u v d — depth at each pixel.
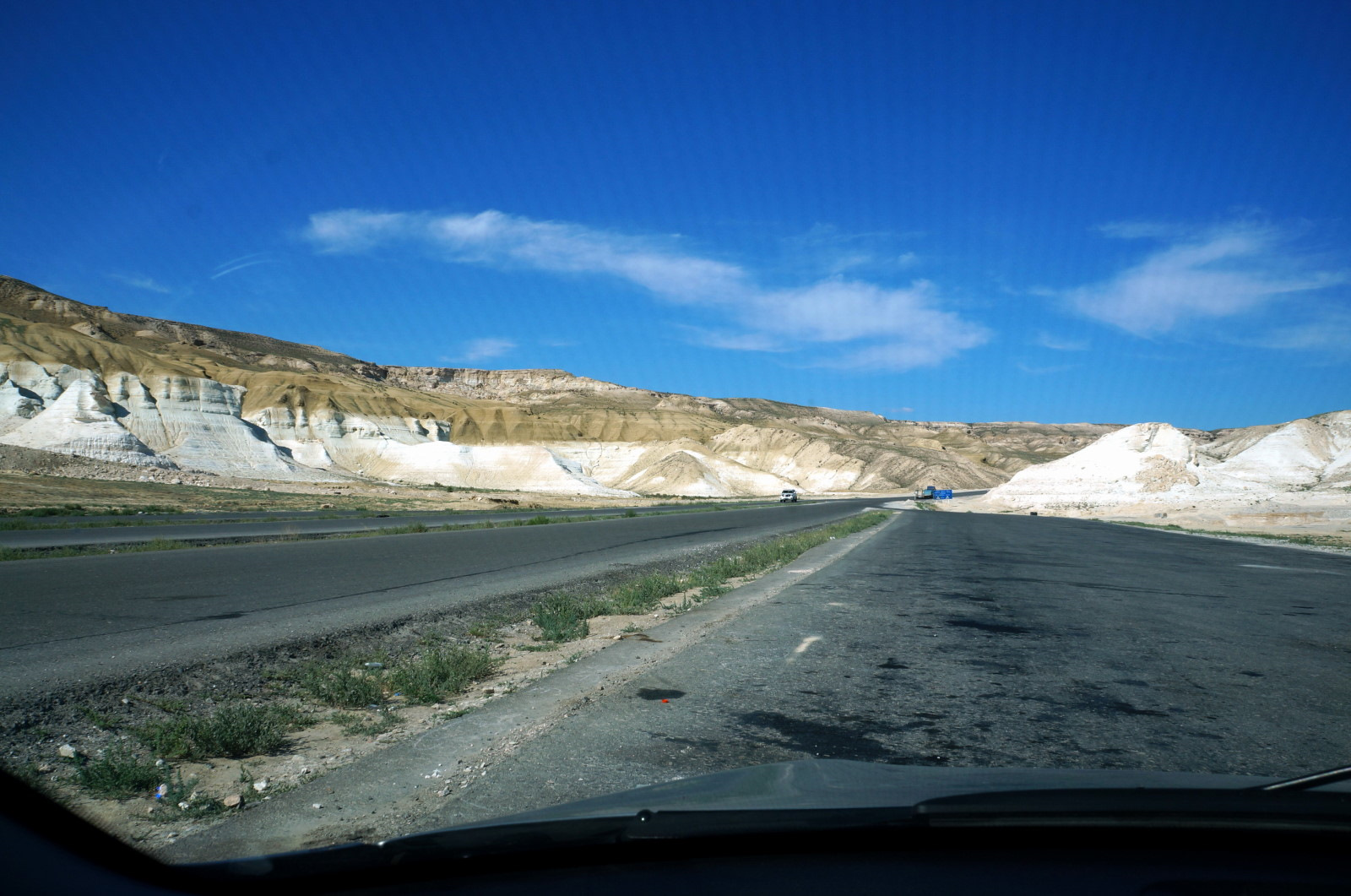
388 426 149.75
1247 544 30.06
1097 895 2.16
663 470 148.00
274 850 3.40
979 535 32.00
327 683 6.72
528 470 132.12
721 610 11.38
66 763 4.74
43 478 55.16
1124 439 82.50
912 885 2.26
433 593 12.38
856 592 13.55
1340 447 80.00
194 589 12.22
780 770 3.36
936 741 5.16
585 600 11.88
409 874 2.43
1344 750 5.11
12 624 8.95
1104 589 14.61
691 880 2.35
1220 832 2.44
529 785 4.20
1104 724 5.67
